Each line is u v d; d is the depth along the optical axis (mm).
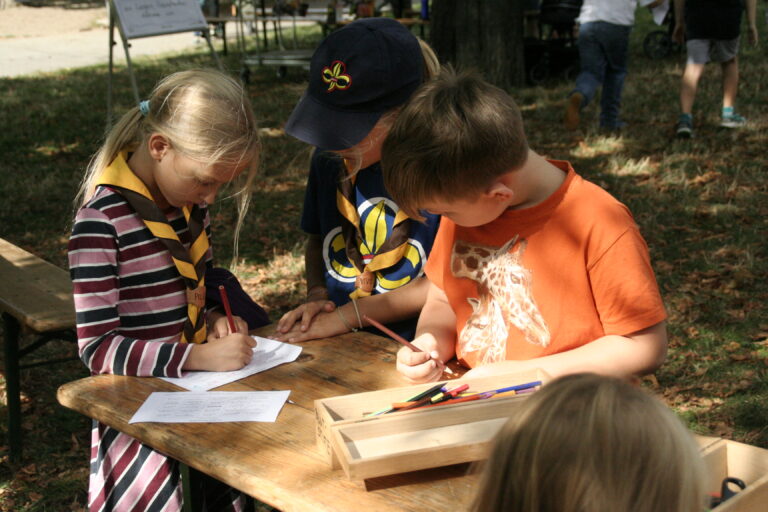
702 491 1042
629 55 12922
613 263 1911
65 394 2131
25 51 18266
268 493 1676
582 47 8422
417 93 1840
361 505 1592
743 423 3816
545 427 1029
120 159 2262
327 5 14297
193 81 2166
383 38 2346
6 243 4371
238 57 15453
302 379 2182
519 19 11039
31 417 4156
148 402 2053
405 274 2580
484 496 1087
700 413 3912
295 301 5387
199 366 2223
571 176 2002
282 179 7859
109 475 2326
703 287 5160
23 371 4582
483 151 1747
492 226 2105
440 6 11031
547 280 2006
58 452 3875
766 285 5125
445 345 2297
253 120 2217
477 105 1767
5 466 3764
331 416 1859
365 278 2613
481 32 10852
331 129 2342
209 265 2674
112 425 2025
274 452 1811
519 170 1855
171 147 2139
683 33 8188
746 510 1467
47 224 6867
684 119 8023
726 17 7785
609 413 1017
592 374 1099
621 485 985
